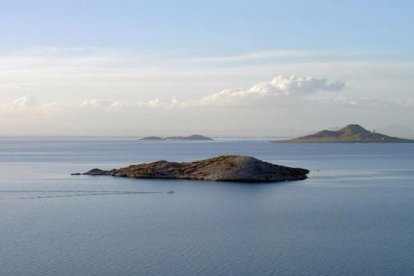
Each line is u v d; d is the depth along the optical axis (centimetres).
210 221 7250
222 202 9050
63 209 8300
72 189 10838
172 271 4878
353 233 6462
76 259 5262
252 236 6284
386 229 6719
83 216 7638
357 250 5625
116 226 6862
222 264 5097
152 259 5262
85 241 6003
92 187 11175
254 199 9444
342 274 4812
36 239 6103
